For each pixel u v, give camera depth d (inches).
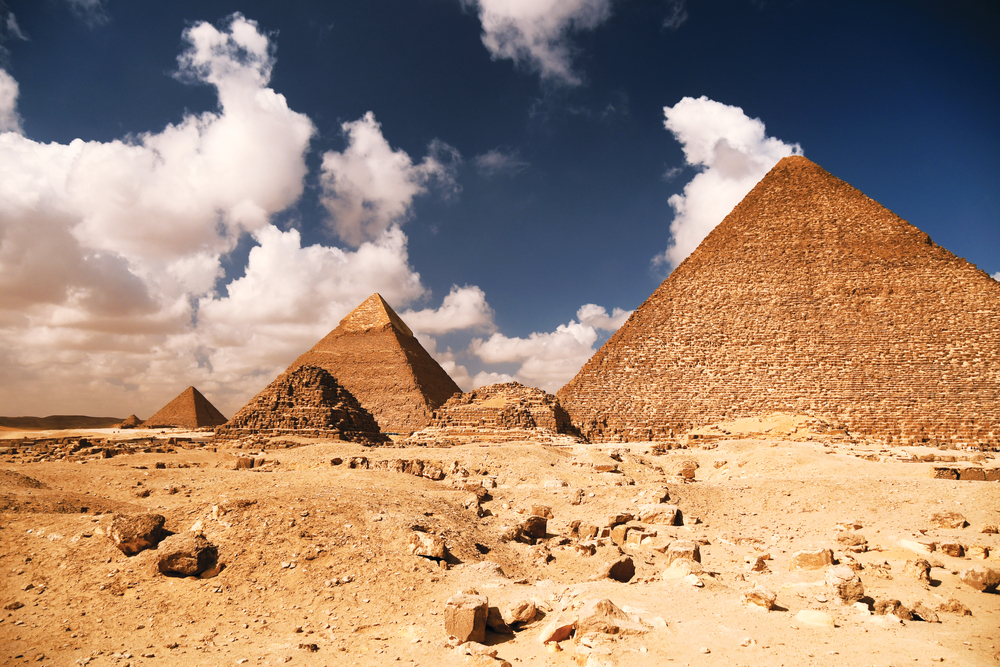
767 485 1332.4
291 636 557.6
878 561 777.6
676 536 999.0
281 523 772.0
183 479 1491.1
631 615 521.7
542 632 513.3
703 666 438.6
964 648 477.1
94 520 810.8
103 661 516.4
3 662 514.3
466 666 462.3
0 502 934.4
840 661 450.3
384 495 922.7
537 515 1079.6
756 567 761.0
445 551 738.2
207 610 613.6
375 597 634.8
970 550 807.7
